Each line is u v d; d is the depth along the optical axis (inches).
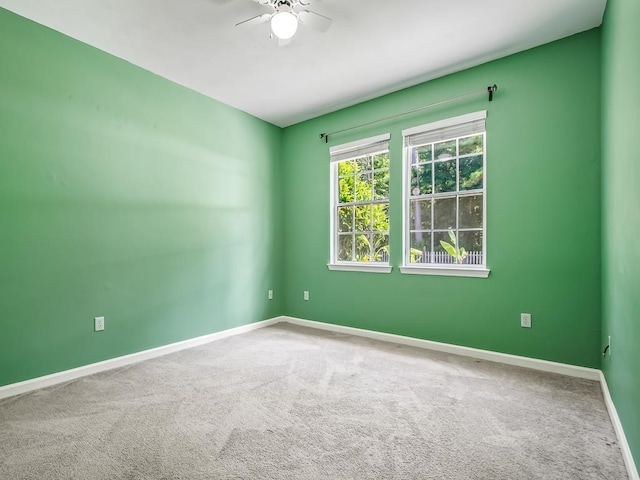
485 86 123.0
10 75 94.3
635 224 59.6
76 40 107.7
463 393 93.9
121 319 118.1
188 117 141.0
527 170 114.7
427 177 139.6
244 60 120.7
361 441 71.1
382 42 110.1
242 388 97.7
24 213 96.8
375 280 151.4
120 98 118.8
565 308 108.2
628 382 64.6
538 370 111.1
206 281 146.9
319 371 110.8
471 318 125.6
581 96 105.8
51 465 63.4
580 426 76.7
